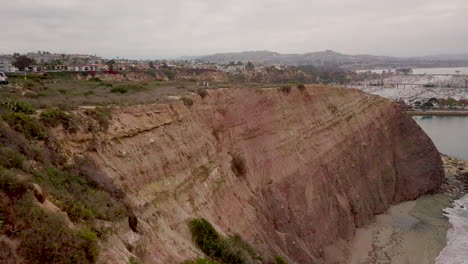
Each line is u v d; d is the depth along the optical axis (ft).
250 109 122.31
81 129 57.67
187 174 77.36
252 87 135.13
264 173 114.01
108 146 60.95
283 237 98.48
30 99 69.31
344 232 133.90
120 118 67.31
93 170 52.80
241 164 107.04
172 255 50.83
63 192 41.32
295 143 131.85
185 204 71.00
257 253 78.95
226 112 114.11
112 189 51.85
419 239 138.00
